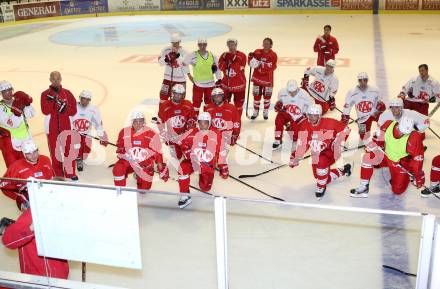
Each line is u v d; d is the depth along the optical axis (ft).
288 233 16.57
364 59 48.39
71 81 42.55
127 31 73.56
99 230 11.00
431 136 26.23
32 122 30.45
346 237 16.26
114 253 11.14
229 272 14.51
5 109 19.75
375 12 84.48
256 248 15.70
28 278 12.09
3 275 12.22
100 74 45.16
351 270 14.51
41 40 66.90
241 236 16.42
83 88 39.93
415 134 17.61
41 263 13.19
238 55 27.68
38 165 15.65
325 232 16.58
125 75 44.45
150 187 19.20
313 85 27.91
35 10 85.87
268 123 29.55
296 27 72.54
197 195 10.55
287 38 63.05
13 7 81.97
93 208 10.78
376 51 52.47
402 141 17.76
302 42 59.62
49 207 11.12
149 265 15.01
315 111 18.54
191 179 21.63
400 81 39.09
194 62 28.04
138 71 46.01
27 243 13.11
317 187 19.42
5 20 80.94
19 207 16.99
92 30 75.66
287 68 45.32
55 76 20.15
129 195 10.41
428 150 24.18
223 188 20.43
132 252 10.98
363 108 24.09
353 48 54.54
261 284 13.94
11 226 12.64
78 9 92.02
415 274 14.25
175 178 21.66
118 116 31.60
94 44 62.80
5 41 66.59
